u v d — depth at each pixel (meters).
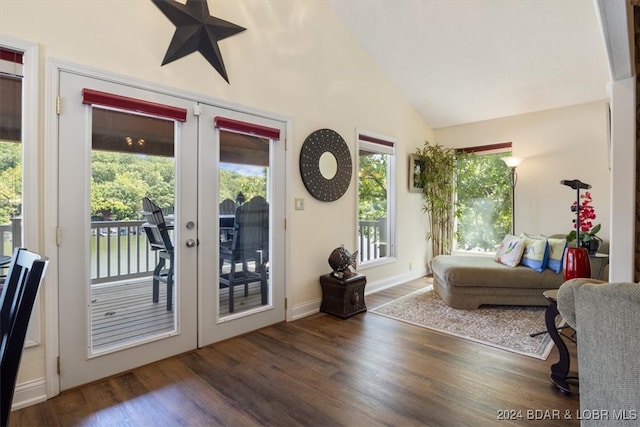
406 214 4.92
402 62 4.23
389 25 3.77
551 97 4.17
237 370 2.26
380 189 4.53
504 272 3.49
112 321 2.21
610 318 1.05
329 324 3.15
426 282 4.82
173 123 2.47
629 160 2.12
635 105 2.11
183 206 2.51
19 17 1.85
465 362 2.37
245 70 2.90
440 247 5.30
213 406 1.86
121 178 2.24
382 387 2.04
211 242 2.68
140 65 2.29
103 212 2.17
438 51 3.92
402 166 4.83
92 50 2.10
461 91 4.46
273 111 3.11
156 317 2.41
